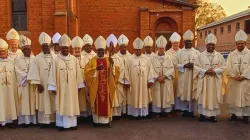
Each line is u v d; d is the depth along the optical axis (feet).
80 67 30.83
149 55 34.60
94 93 29.68
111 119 30.89
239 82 31.24
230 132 28.04
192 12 66.08
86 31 68.39
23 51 30.50
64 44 28.89
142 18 66.39
